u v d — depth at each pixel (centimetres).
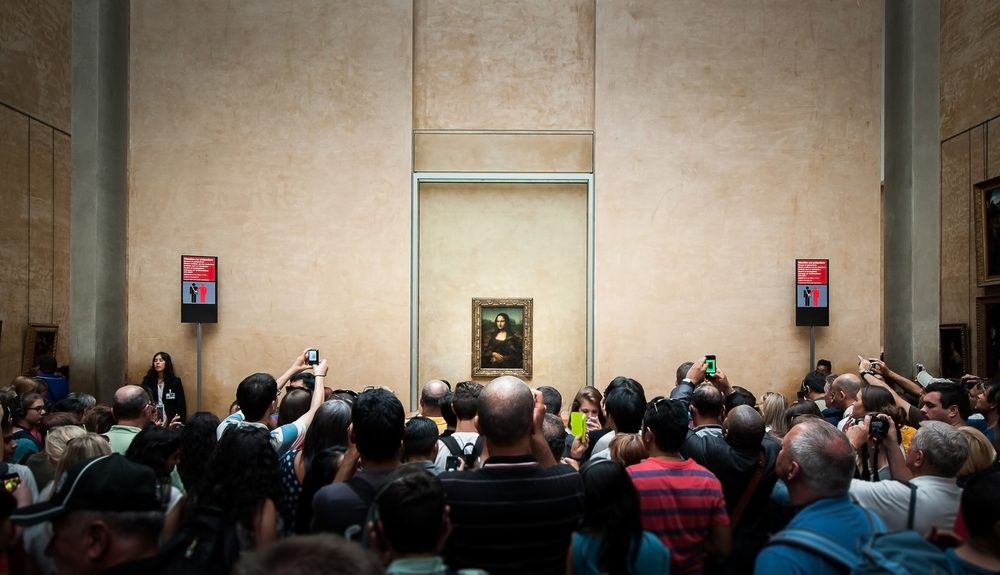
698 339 1184
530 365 1222
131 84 1188
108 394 1134
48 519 226
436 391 610
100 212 1123
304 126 1195
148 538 234
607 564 258
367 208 1192
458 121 1216
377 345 1184
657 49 1202
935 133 1139
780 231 1193
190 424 368
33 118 1038
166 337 1180
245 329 1179
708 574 341
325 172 1194
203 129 1190
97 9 1123
